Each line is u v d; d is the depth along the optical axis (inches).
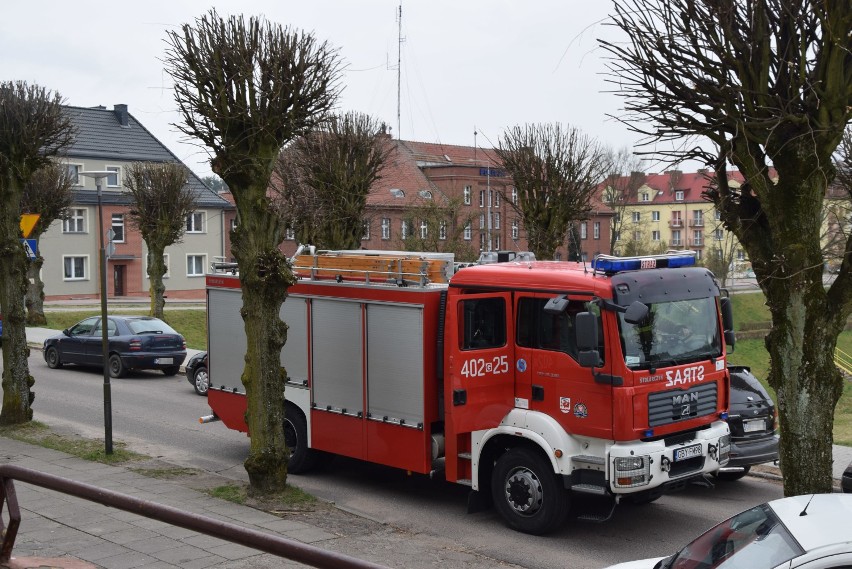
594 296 348.2
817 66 291.7
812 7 280.8
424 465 399.2
